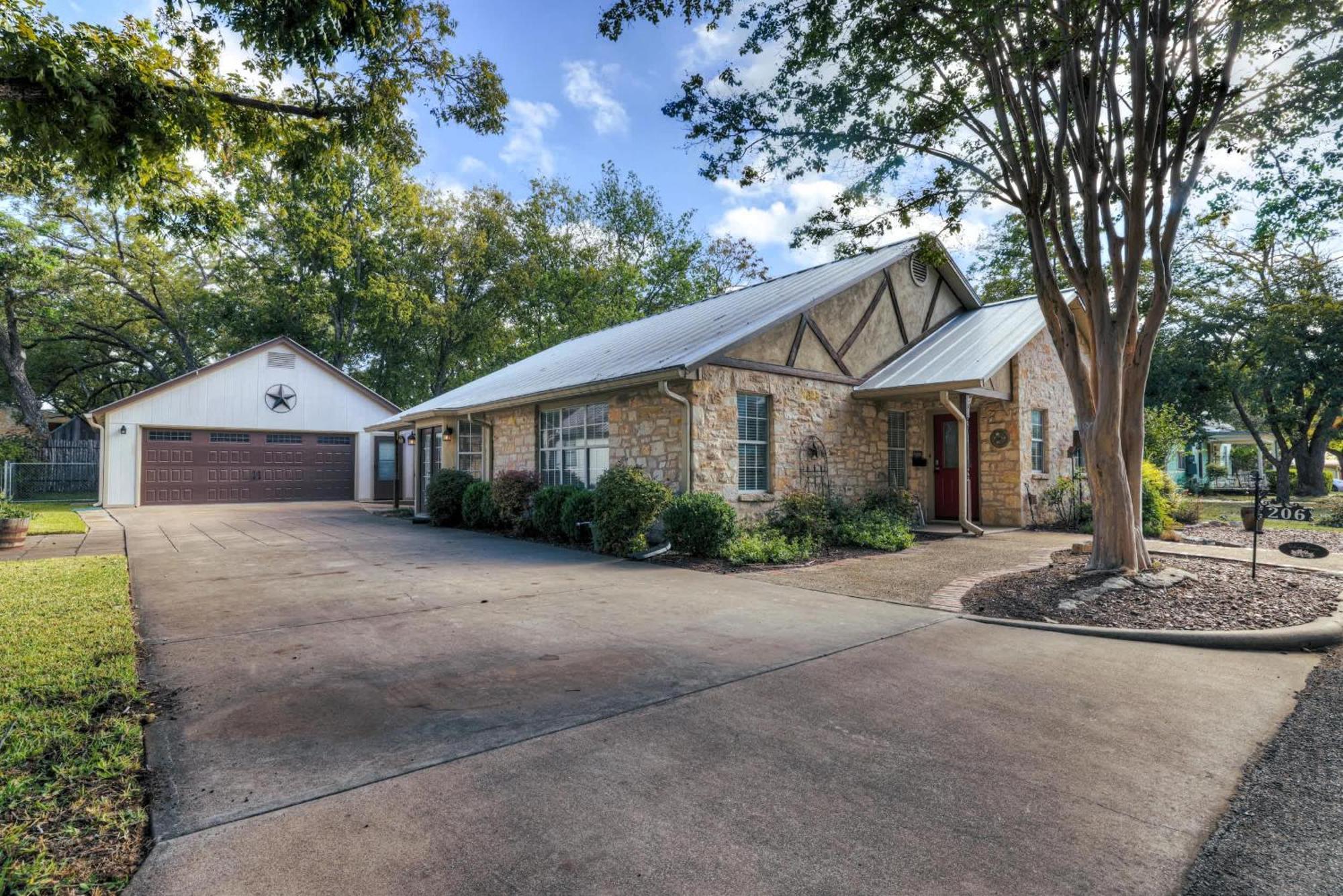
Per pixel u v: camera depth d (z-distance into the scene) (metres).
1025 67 6.65
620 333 17.44
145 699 3.76
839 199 8.26
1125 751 3.21
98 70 5.19
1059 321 7.39
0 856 2.28
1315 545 7.65
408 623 5.68
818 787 2.84
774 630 5.45
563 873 2.23
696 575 8.12
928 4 6.36
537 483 12.81
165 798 2.69
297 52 6.08
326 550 10.38
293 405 22.75
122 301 29.34
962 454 11.50
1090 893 2.15
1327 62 6.48
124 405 19.94
